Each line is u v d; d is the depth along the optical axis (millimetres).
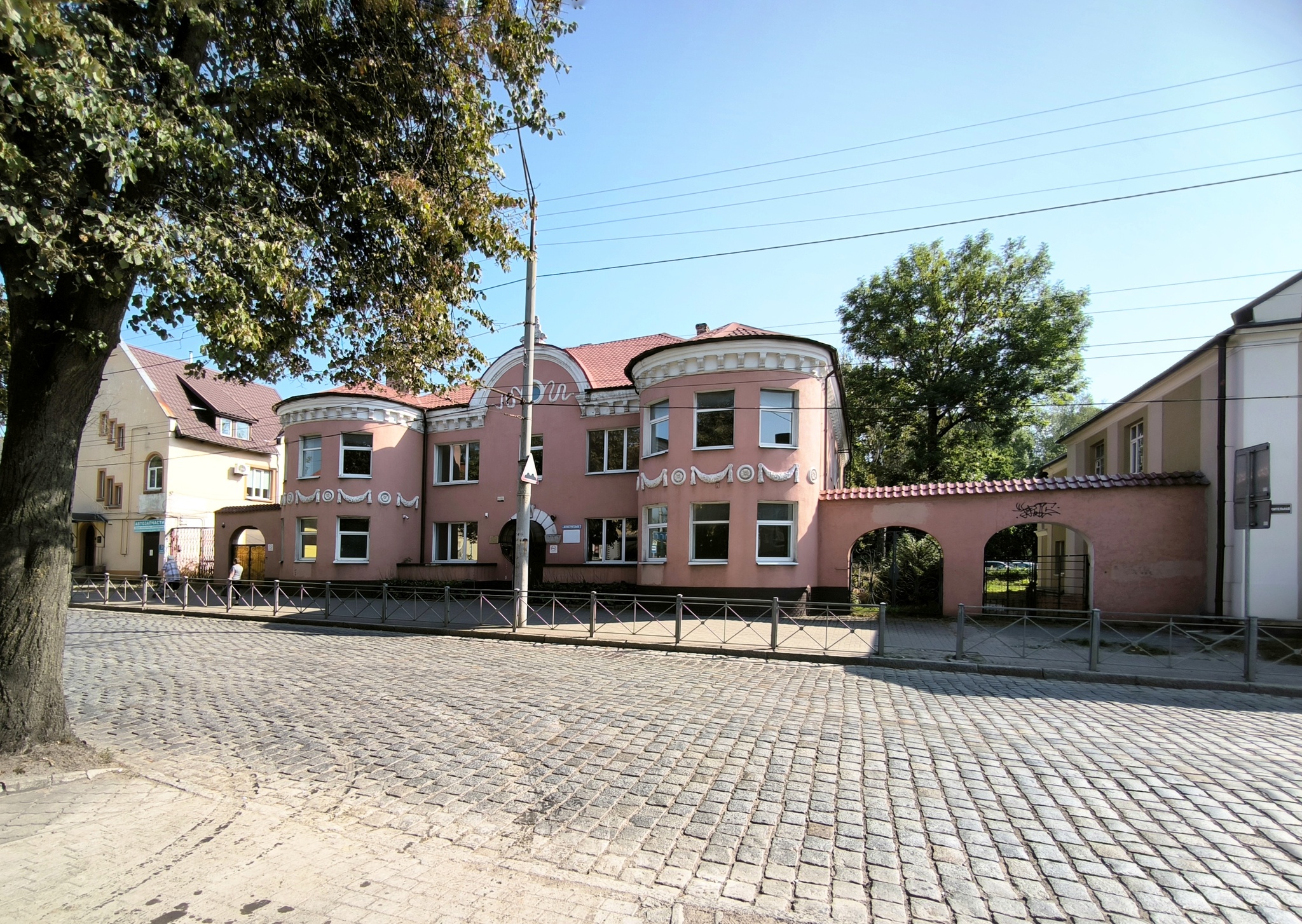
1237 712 7711
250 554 27328
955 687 8945
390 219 7609
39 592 5570
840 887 3570
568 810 4602
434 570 22828
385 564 23141
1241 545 13664
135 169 5531
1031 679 9664
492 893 3506
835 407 21688
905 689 8750
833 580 17047
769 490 16531
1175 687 9258
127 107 5156
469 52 7703
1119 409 19891
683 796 4855
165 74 5867
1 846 4023
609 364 23531
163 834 4223
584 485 21109
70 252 5070
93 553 32344
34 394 5598
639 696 8109
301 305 7355
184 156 5977
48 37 4809
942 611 16188
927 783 5129
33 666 5512
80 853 3943
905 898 3467
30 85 4598
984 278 29469
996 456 38594
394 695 8117
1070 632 12930
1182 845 4113
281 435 24938
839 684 9039
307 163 7586
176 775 5309
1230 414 14125
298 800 4785
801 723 6879
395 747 6016
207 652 11781
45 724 5547
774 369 16781
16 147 4648
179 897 3461
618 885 3594
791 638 12711
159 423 30203
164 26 6137
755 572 16344
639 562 18297
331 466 23375
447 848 4035
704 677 9406
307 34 7234
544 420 21969
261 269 6344
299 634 14328
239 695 8195
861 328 31938
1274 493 13508
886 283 31203
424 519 24359
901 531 22609
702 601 12359
